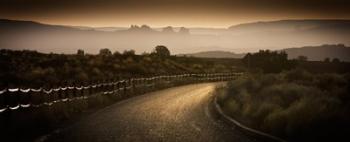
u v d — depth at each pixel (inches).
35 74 1051.9
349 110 496.4
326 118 443.8
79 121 576.7
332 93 790.5
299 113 477.1
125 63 2037.4
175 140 439.5
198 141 436.5
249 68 2175.2
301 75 1341.0
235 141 439.8
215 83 1990.7
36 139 425.1
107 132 480.1
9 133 447.2
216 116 677.9
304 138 427.5
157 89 1439.5
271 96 746.2
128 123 564.7
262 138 455.2
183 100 989.2
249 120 575.8
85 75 1241.4
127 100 973.2
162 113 703.7
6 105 466.0
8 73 1000.2
